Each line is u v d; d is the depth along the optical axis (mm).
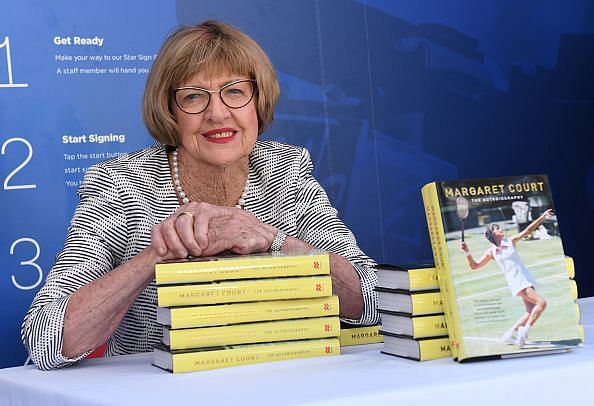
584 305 2277
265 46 4133
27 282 3715
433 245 1702
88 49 3818
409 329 1713
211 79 2195
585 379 1536
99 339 1883
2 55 3672
